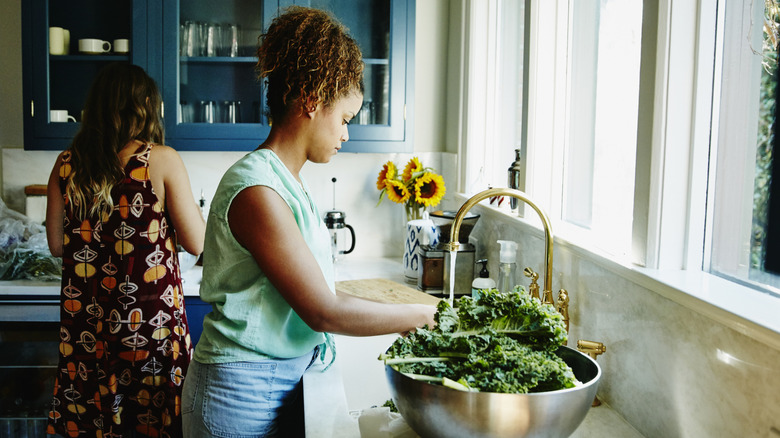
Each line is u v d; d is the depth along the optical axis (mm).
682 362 1062
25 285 2398
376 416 1178
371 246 3209
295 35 1096
